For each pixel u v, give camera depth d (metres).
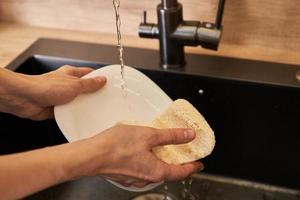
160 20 0.67
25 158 0.38
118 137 0.43
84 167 0.41
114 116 0.58
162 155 0.48
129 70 0.61
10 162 0.37
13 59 0.75
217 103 0.70
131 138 0.44
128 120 0.58
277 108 0.67
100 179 0.77
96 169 0.42
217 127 0.73
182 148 0.49
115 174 0.45
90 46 0.79
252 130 0.71
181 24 0.66
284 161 0.72
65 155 0.40
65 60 0.75
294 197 0.72
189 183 0.76
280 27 0.73
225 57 0.73
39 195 0.75
